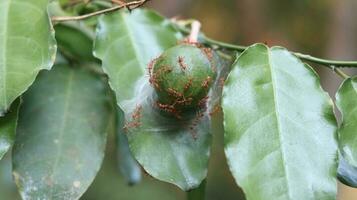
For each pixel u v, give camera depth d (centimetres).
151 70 48
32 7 49
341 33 136
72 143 54
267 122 44
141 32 55
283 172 42
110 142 126
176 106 46
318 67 134
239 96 44
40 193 51
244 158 42
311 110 45
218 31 141
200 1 138
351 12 136
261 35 138
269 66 46
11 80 46
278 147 43
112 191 132
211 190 144
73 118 56
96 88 58
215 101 48
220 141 131
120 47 53
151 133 47
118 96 50
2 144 46
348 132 46
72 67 60
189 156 47
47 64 47
